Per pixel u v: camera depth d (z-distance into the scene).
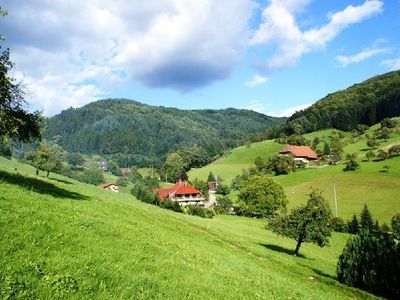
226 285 17.78
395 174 152.25
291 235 58.34
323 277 40.56
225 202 140.00
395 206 123.56
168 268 16.39
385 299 34.03
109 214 28.28
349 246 39.53
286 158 198.00
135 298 11.68
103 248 15.56
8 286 9.86
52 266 11.85
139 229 25.36
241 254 39.47
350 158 180.38
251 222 104.25
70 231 16.14
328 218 59.44
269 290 20.81
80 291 10.87
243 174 195.62
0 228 13.52
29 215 16.41
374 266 37.06
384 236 38.19
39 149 94.56
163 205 117.50
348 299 31.88
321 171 180.62
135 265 14.87
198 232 45.59
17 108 30.36
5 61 27.86
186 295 13.67
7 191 22.02
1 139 29.55
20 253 12.09
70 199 30.22
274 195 120.12
